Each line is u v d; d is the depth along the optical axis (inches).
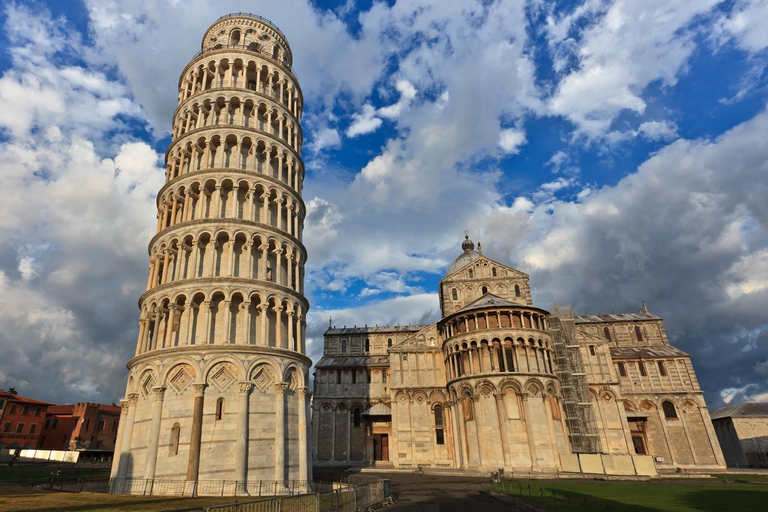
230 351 1466.5
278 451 1439.5
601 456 2028.8
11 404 3804.1
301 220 2030.0
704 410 2795.3
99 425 4087.1
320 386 3341.5
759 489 1478.8
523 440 2145.7
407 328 3764.8
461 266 3307.1
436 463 2546.8
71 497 1153.4
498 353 2343.8
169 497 1207.6
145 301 1653.5
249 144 1900.8
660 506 1069.1
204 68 2034.9
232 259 1648.6
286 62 2374.5
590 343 2817.4
